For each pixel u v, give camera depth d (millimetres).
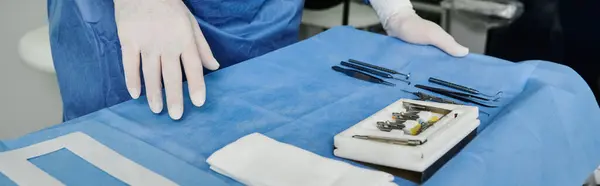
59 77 1148
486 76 947
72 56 1090
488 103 849
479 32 1832
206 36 1098
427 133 663
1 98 1798
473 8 1792
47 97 1776
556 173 756
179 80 849
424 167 616
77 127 738
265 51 1211
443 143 656
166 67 869
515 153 689
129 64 889
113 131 732
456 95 870
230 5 1105
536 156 720
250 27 1164
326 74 950
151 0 958
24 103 1805
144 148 690
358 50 1061
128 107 807
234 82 904
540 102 799
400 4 1164
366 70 965
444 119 711
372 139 659
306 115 798
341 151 673
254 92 870
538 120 764
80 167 641
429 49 1064
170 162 659
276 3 1201
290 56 1019
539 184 722
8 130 1714
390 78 939
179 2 995
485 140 678
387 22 1176
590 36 1629
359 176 602
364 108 827
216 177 630
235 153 657
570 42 1678
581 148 832
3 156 649
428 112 752
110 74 1050
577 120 843
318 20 1914
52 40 1129
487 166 639
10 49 1801
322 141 725
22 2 1854
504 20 1752
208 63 937
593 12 1595
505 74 946
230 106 818
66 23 1061
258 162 639
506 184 659
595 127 884
